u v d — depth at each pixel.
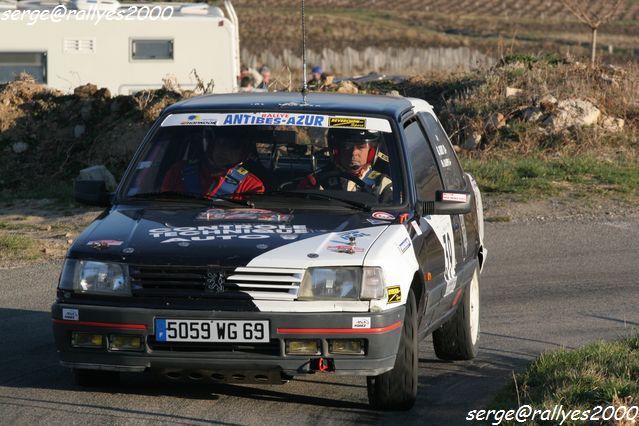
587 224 48.12
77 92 66.00
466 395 23.28
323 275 19.84
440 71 83.88
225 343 19.80
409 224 22.09
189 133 24.19
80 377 22.64
